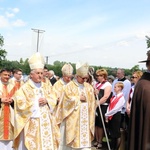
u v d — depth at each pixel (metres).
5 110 4.18
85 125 4.24
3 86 4.28
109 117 4.87
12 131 4.22
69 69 5.38
